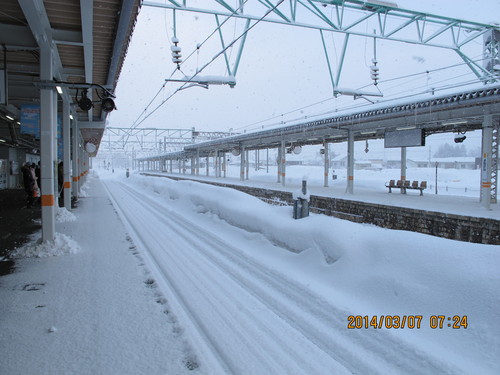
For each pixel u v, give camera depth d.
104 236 7.70
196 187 12.91
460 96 10.83
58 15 5.74
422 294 3.53
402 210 11.15
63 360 2.79
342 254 4.70
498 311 2.96
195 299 4.05
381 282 3.94
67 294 4.22
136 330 3.30
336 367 2.73
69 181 11.22
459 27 12.50
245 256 5.89
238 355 2.87
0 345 3.02
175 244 6.95
